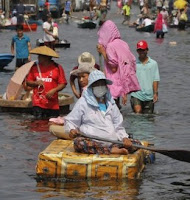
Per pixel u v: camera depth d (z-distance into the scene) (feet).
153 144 50.52
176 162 49.37
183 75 101.40
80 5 343.26
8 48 151.94
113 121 46.73
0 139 56.13
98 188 42.37
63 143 48.34
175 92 84.43
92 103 45.88
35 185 43.27
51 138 56.54
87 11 342.64
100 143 45.65
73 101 70.79
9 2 270.05
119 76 66.08
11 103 69.31
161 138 57.47
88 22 235.61
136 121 65.16
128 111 70.85
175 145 54.65
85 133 45.98
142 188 42.55
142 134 59.06
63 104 69.46
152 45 162.71
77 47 156.04
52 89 66.44
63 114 68.95
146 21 219.00
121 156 44.55
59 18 286.46
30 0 273.75
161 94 82.64
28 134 58.18
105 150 45.47
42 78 66.44
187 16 244.22
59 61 122.62
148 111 69.67
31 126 61.87
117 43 66.33
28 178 44.78
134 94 69.41
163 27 188.55
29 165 47.98
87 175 44.27
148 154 48.83
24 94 74.28
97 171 44.16
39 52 65.98
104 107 46.44
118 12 332.19
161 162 49.37
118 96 66.18
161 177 45.19
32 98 67.62
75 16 310.45
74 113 46.06
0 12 237.66
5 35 196.44
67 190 42.14
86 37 191.31
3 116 67.26
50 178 44.60
